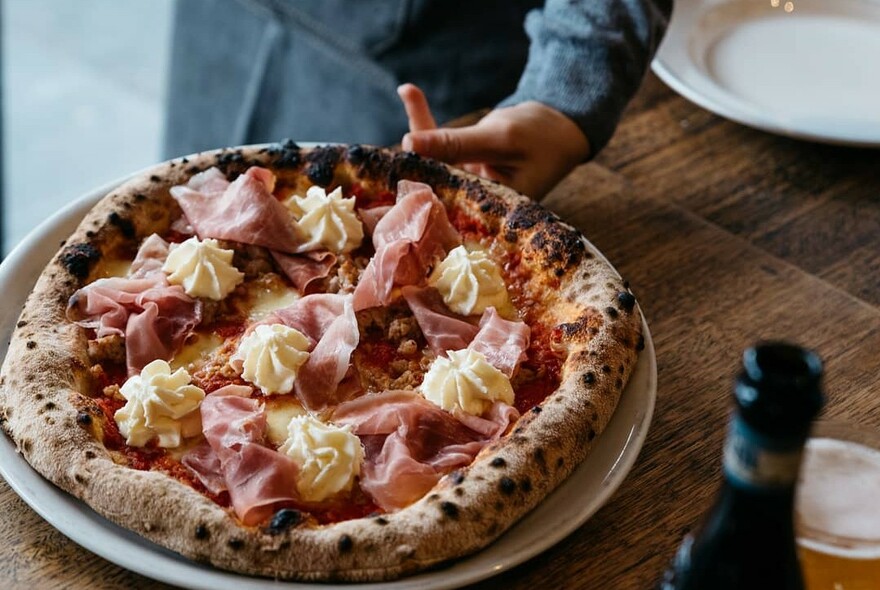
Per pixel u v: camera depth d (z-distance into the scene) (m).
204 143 1.55
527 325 0.69
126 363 0.66
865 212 0.86
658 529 0.60
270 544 0.54
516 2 1.17
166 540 0.54
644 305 0.76
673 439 0.66
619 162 0.90
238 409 0.61
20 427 0.59
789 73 0.98
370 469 0.59
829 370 0.71
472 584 0.56
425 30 1.19
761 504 0.41
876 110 0.93
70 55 2.21
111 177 1.94
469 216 0.76
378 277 0.68
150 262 0.71
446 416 0.62
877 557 0.51
